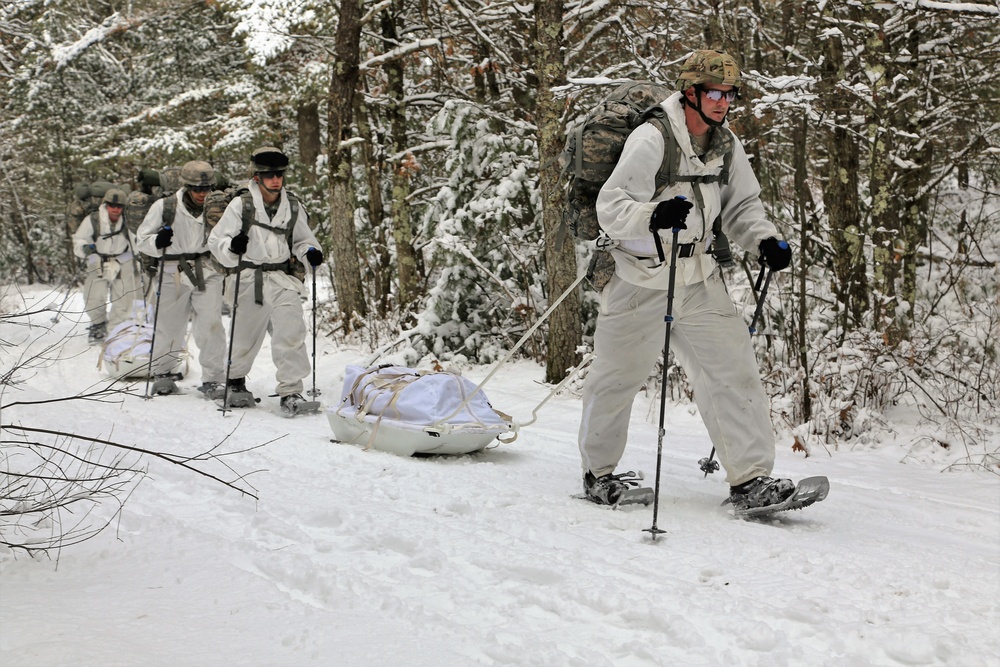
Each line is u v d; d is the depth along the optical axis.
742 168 4.55
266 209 8.17
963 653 2.54
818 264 9.98
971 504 5.05
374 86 13.87
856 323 8.39
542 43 8.71
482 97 12.48
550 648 2.61
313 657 2.49
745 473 4.46
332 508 4.30
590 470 4.82
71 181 26.05
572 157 4.55
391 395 6.22
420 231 12.27
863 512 4.77
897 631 2.71
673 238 4.11
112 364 9.58
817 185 10.10
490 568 3.44
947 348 8.05
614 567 3.45
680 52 10.72
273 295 8.14
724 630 2.76
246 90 20.27
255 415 7.98
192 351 12.16
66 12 24.44
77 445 5.85
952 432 6.83
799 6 9.39
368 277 13.44
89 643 2.43
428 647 2.59
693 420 7.64
